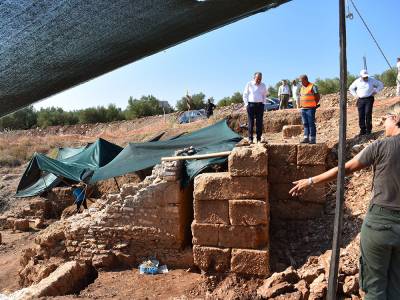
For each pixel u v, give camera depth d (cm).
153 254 957
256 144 958
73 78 339
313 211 938
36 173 1997
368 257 349
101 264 981
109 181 1981
